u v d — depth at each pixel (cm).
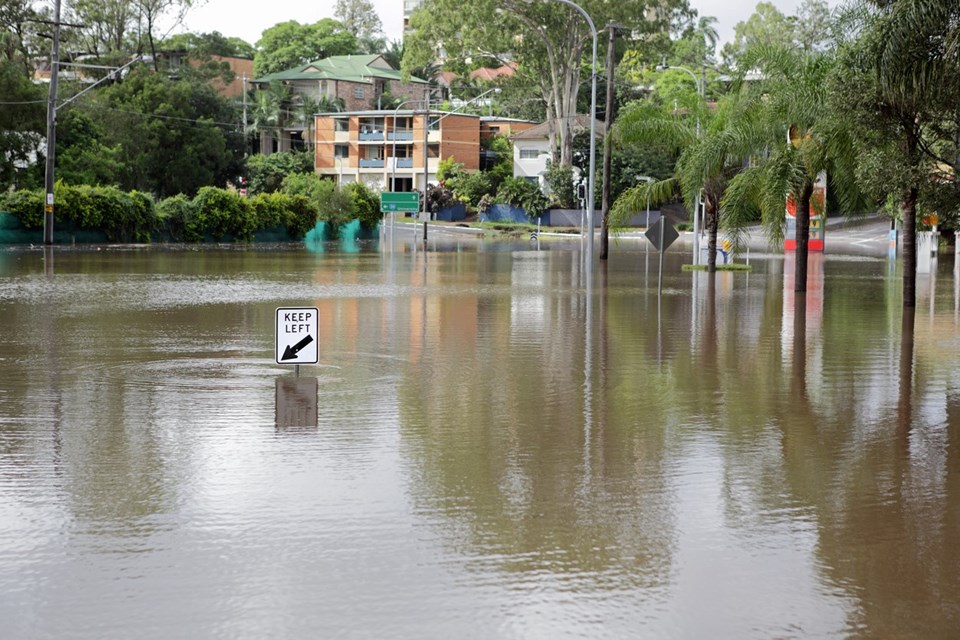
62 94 10356
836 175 3600
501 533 905
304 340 1742
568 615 723
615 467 1150
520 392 1633
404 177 14888
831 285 4144
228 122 13100
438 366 1900
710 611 733
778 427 1375
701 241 5778
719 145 4206
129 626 696
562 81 12188
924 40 2184
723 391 1655
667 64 15100
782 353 2102
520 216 13375
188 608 728
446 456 1193
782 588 780
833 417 1447
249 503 991
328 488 1048
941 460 1196
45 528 908
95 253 6594
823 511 986
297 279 4309
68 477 1083
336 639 678
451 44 11469
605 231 5950
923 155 2459
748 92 4069
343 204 10325
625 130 4994
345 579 787
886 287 4044
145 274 4569
